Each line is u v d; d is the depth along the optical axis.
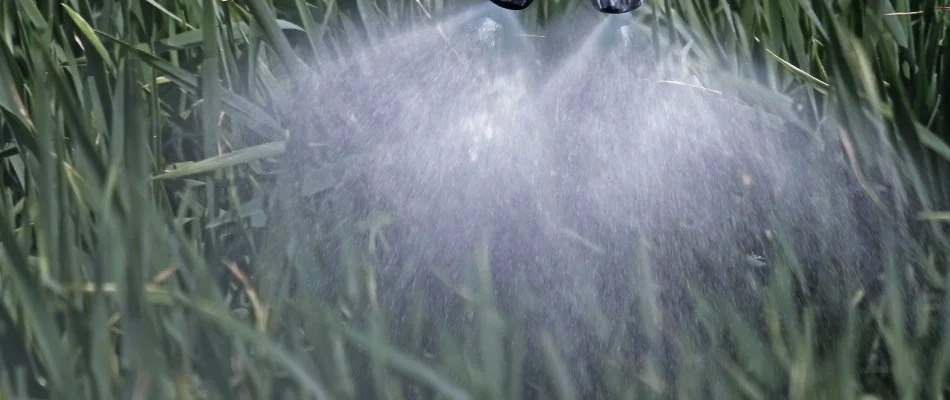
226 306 1.79
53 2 2.66
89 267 1.88
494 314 1.75
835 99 2.29
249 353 1.78
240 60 2.64
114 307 1.83
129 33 2.56
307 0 3.02
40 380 1.76
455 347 1.71
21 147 2.18
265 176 2.36
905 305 1.98
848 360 1.74
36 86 2.00
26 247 1.96
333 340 1.69
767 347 1.89
